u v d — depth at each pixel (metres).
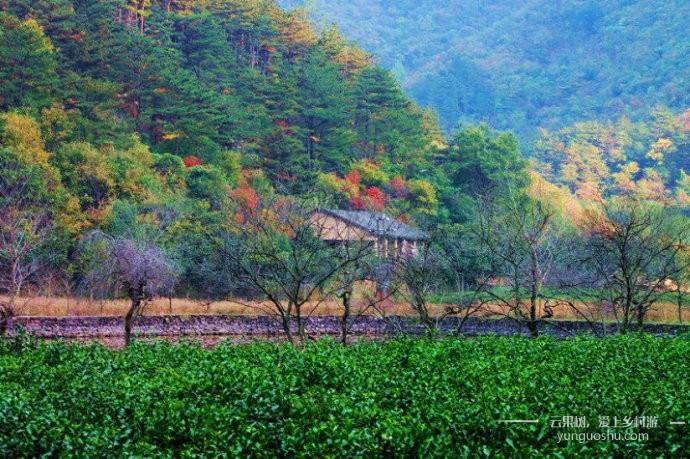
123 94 106.94
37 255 59.19
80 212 68.06
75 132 87.00
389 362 27.30
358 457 16.81
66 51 108.94
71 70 104.12
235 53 145.25
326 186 90.88
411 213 94.56
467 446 17.36
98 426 19.11
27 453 17.55
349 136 119.38
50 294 57.53
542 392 22.02
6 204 55.62
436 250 54.44
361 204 89.12
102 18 113.88
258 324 56.28
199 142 101.81
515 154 122.94
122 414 20.08
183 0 151.38
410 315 53.34
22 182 65.12
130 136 91.38
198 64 132.75
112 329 51.62
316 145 118.56
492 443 17.95
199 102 107.69
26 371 25.28
